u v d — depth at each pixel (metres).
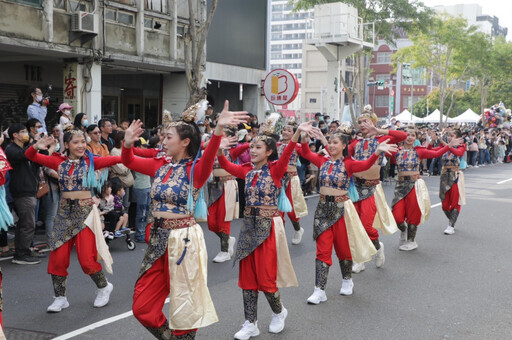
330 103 21.80
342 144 5.83
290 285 5.04
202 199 4.02
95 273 5.49
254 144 4.95
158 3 15.46
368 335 4.98
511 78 52.78
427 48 40.50
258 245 4.80
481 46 40.09
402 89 72.38
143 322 3.84
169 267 3.77
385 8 25.20
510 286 6.60
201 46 12.37
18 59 14.06
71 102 13.70
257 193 4.90
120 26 14.29
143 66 15.80
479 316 5.53
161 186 3.87
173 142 3.87
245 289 4.86
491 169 25.70
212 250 8.28
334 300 5.96
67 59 13.62
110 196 8.40
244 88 21.55
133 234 9.20
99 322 5.16
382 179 17.67
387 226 7.34
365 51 26.30
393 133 7.12
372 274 7.07
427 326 5.23
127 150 3.99
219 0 19.03
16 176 7.14
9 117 14.65
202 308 3.82
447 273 7.16
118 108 17.64
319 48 21.36
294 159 8.51
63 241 5.34
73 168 5.39
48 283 6.42
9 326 5.02
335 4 20.72
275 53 125.00
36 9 11.98
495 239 9.41
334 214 5.84
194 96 12.34
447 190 9.75
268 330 5.05
